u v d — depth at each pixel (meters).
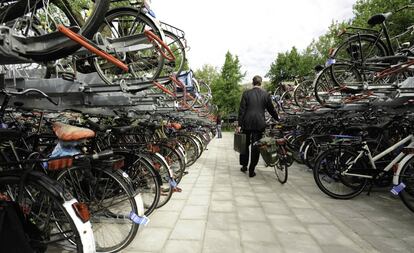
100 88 2.64
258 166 6.31
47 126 3.09
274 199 3.72
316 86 4.45
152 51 3.49
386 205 3.46
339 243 2.42
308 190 4.19
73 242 1.99
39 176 1.79
